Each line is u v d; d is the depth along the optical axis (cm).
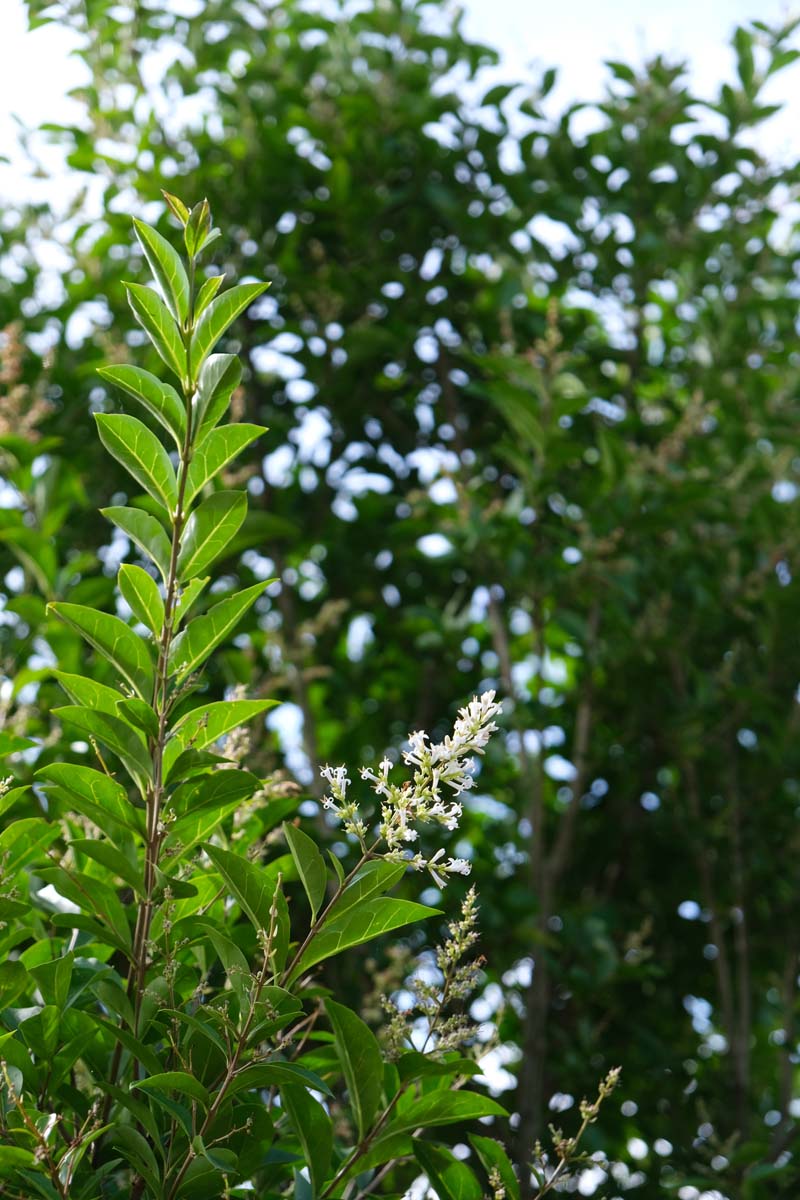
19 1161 203
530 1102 445
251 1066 200
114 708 218
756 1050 588
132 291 202
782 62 586
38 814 345
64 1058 223
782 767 538
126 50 577
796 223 626
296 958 199
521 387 535
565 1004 516
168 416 207
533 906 465
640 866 559
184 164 571
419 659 579
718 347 591
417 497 527
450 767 190
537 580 509
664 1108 511
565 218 582
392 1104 229
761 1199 408
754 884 545
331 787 196
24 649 468
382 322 591
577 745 510
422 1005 234
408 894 467
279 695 549
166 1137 231
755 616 545
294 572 564
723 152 593
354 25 624
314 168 587
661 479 507
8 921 231
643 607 538
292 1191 262
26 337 577
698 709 527
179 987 234
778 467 560
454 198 582
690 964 556
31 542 438
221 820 235
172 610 210
